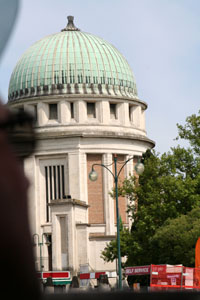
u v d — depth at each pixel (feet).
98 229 341.21
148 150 266.16
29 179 7.11
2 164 6.98
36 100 350.23
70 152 340.80
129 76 369.09
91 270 315.78
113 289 11.13
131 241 202.90
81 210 318.65
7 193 6.87
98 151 345.51
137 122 367.25
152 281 150.20
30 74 355.97
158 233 181.47
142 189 206.80
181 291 10.45
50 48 362.33
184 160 205.57
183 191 193.77
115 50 374.22
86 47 363.56
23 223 6.90
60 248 305.94
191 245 177.78
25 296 6.69
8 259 6.70
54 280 264.11
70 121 347.36
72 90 350.64
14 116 7.30
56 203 307.78
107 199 343.46
